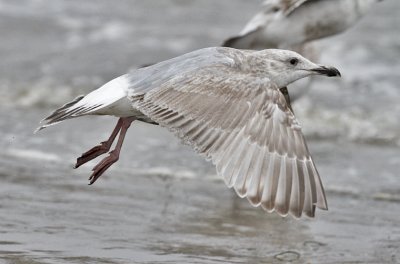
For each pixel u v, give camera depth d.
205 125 8.95
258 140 8.84
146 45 23.36
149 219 12.34
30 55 22.50
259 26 16.67
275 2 16.70
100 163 9.96
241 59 9.85
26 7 26.28
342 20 16.83
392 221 12.88
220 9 26.50
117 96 9.40
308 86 17.75
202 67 9.43
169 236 11.68
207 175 14.99
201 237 11.73
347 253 11.43
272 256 11.17
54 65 21.88
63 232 11.48
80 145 16.27
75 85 20.70
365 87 20.81
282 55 10.03
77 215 12.25
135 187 13.95
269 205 8.48
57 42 23.58
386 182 15.02
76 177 14.24
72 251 10.82
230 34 24.23
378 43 23.25
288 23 16.70
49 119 9.41
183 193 13.82
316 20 16.75
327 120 18.83
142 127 17.77
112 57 22.48
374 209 13.48
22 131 16.97
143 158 15.72
